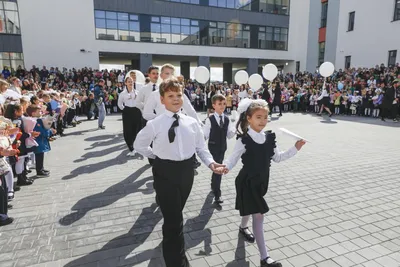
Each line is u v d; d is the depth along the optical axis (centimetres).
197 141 244
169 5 2277
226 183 458
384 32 1830
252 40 2642
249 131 253
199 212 351
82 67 2052
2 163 324
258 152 245
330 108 1548
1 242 281
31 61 1916
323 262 250
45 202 378
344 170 520
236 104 1661
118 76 1788
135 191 419
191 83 1958
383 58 1847
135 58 2583
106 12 2077
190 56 2430
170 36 2323
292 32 2780
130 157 613
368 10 1933
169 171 220
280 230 306
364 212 350
